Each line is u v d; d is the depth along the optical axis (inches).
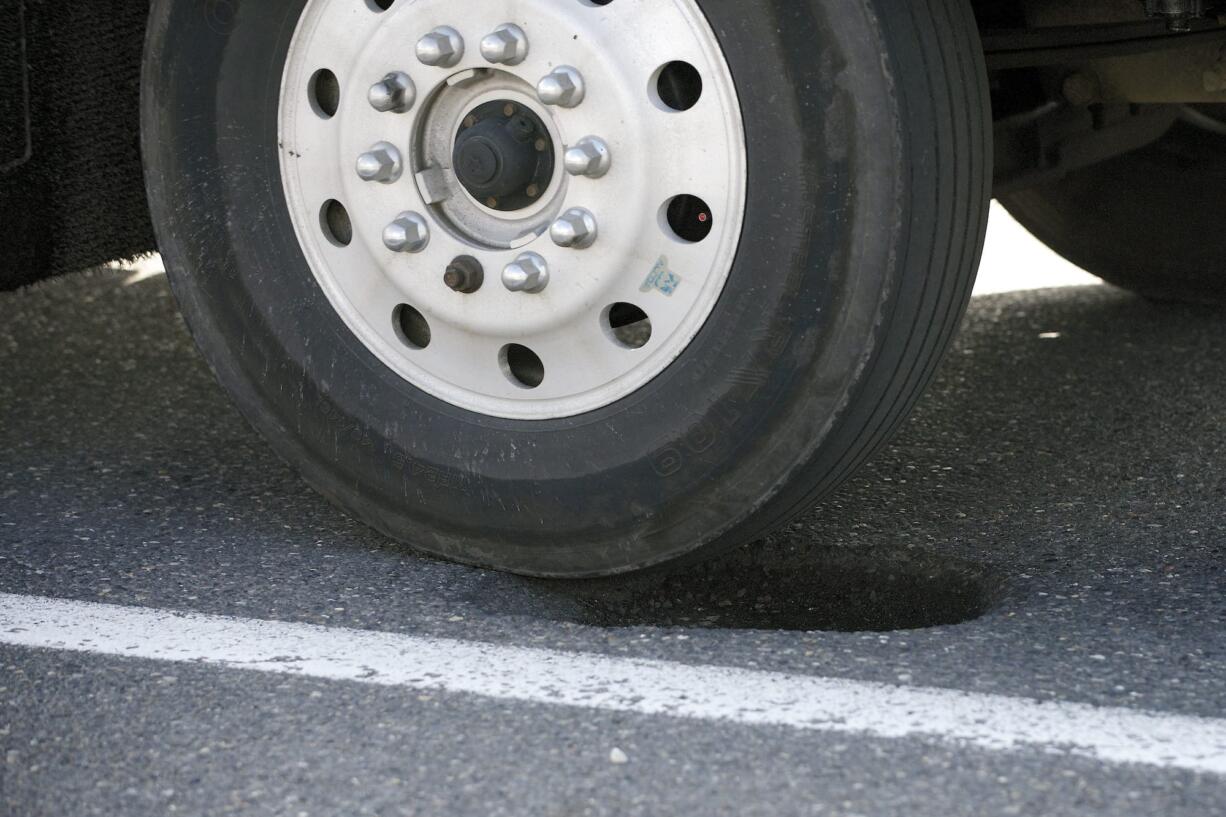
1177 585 116.3
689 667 101.6
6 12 130.3
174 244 123.5
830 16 98.7
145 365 183.0
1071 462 146.6
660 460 109.2
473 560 119.3
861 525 132.2
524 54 107.4
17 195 133.5
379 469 119.7
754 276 104.1
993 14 135.3
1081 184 182.5
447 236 113.0
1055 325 192.7
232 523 133.4
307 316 120.0
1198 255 181.3
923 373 109.0
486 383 115.0
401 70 111.5
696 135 104.0
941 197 102.7
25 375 179.6
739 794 85.6
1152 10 119.9
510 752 90.7
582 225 107.4
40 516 135.9
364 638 108.2
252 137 119.0
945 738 90.9
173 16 119.3
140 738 93.9
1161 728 91.7
